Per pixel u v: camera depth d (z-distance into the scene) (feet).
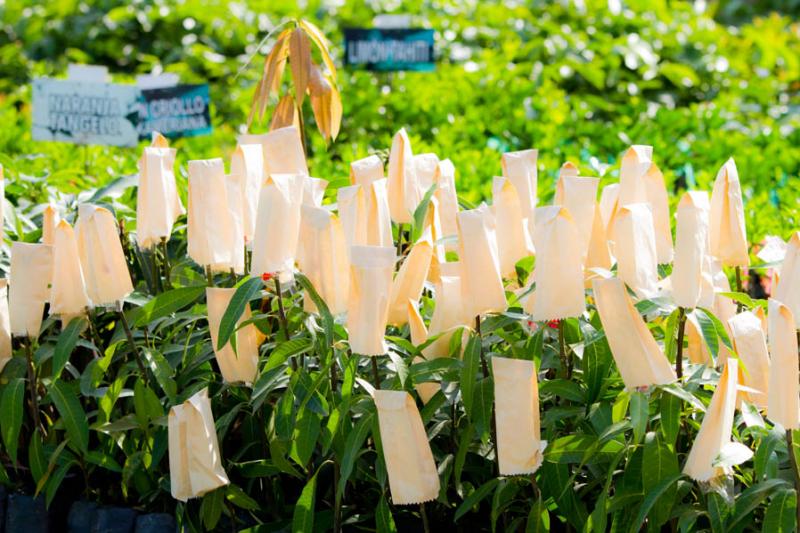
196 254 7.83
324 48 10.50
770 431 7.07
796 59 28.17
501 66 22.45
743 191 15.60
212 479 7.55
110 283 8.00
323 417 8.01
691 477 6.90
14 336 8.50
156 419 8.17
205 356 8.59
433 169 9.13
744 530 7.65
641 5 28.14
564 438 7.27
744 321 7.27
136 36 28.45
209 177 7.72
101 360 8.29
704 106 21.84
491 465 8.05
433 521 8.31
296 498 8.82
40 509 8.91
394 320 7.88
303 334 8.18
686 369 7.79
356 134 20.02
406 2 27.48
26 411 9.29
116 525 8.63
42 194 11.92
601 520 7.03
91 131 14.94
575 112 20.54
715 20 40.73
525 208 8.77
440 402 7.79
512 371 6.85
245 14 27.48
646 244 7.18
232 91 23.89
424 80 22.07
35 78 15.10
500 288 7.18
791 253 7.10
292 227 7.49
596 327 7.93
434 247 8.18
